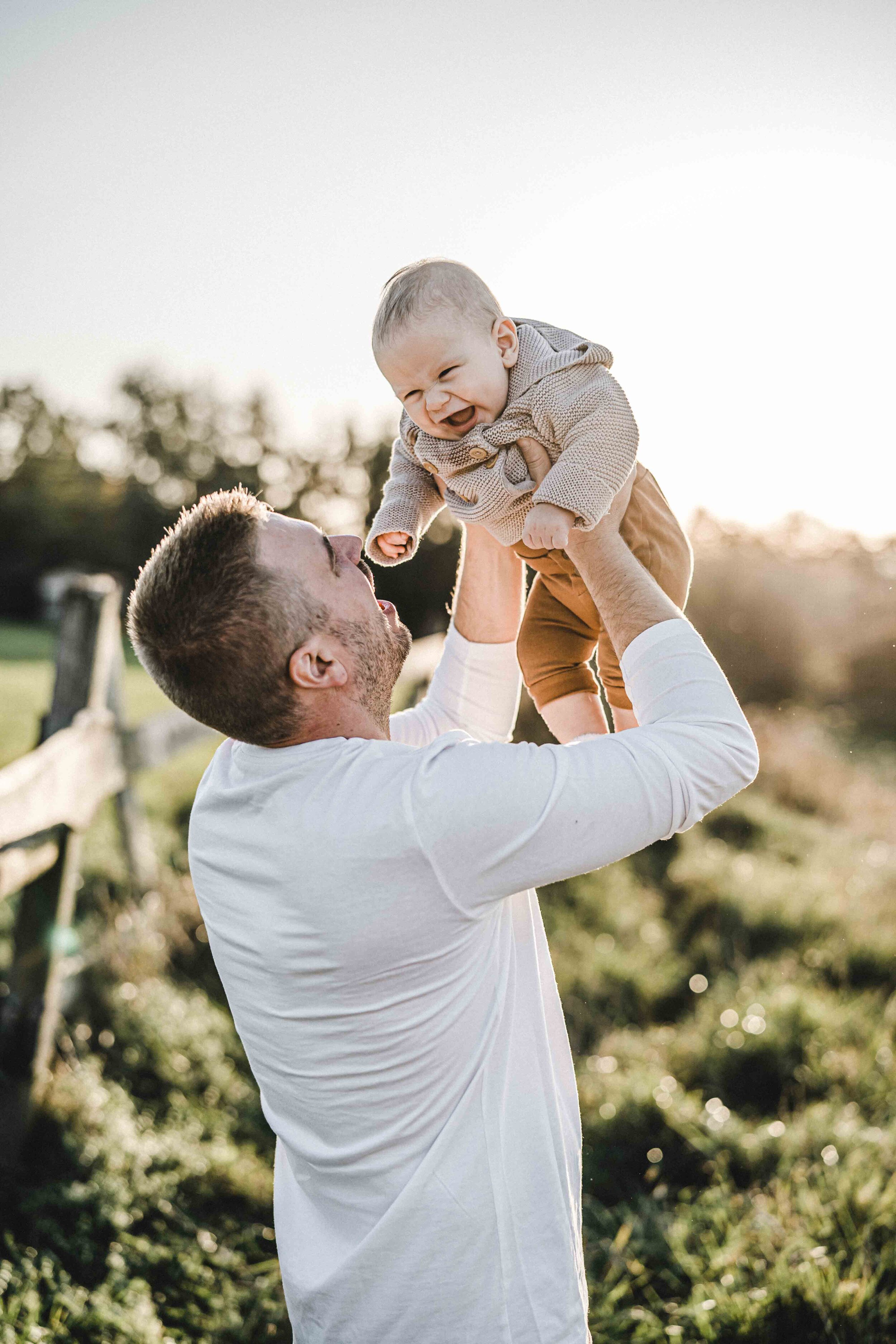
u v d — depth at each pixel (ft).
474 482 5.25
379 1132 4.49
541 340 5.32
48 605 109.81
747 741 4.40
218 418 153.17
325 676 4.43
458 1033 4.41
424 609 54.19
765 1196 10.86
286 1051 4.57
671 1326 8.80
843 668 53.31
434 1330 4.42
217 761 5.09
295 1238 4.97
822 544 53.78
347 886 4.16
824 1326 8.62
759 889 21.13
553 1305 4.50
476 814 4.03
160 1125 11.82
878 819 31.27
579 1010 15.69
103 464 157.58
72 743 12.02
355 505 123.65
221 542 4.33
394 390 5.49
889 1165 10.96
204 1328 8.83
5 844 9.93
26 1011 11.18
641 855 23.91
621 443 4.85
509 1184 4.45
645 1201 10.91
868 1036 14.35
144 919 15.99
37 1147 10.90
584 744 4.23
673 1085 13.20
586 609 5.72
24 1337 7.71
